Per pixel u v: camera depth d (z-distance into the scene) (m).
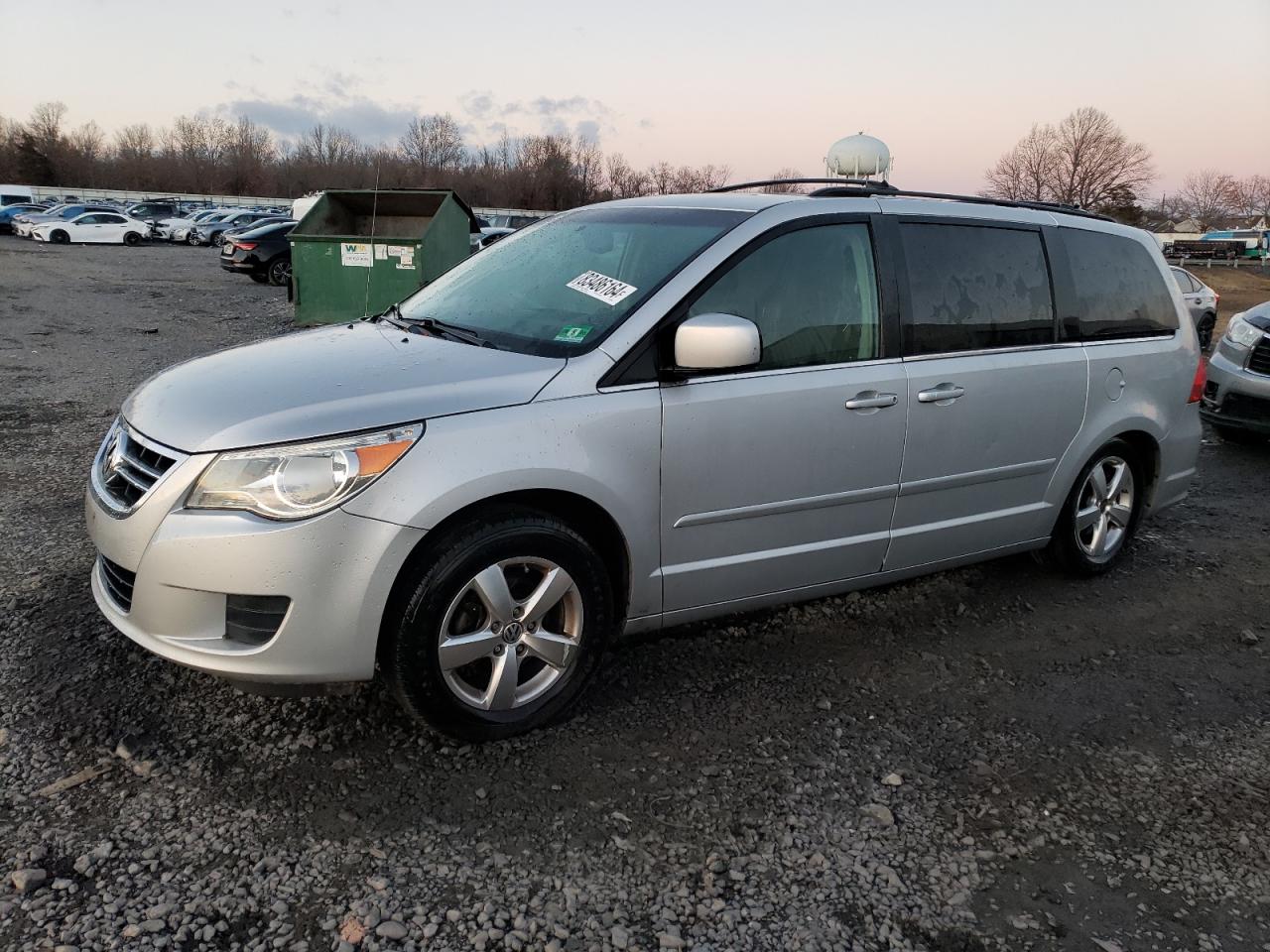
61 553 4.29
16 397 7.91
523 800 2.74
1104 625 4.20
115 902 2.26
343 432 2.61
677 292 3.16
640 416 3.02
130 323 13.49
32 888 2.29
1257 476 6.96
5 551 4.29
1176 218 88.94
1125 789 2.99
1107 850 2.69
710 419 3.16
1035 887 2.53
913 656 3.80
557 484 2.85
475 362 3.01
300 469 2.56
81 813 2.57
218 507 2.58
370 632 2.65
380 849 2.51
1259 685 3.72
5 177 80.81
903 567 3.90
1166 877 2.59
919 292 3.72
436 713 2.83
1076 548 4.54
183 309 15.59
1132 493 4.75
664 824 2.69
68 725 2.96
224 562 2.55
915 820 2.78
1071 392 4.19
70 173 83.25
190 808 2.62
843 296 3.53
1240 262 61.88
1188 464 4.89
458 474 2.69
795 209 3.49
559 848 2.56
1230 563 5.05
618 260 3.47
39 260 26.61
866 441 3.54
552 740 3.06
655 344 3.10
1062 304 4.21
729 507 3.28
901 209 3.77
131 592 2.80
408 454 2.64
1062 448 4.25
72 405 7.70
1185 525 5.70
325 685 2.71
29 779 2.70
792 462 3.37
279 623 2.62
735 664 3.64
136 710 3.06
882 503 3.69
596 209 4.07
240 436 2.61
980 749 3.17
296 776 2.78
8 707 3.04
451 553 2.74
